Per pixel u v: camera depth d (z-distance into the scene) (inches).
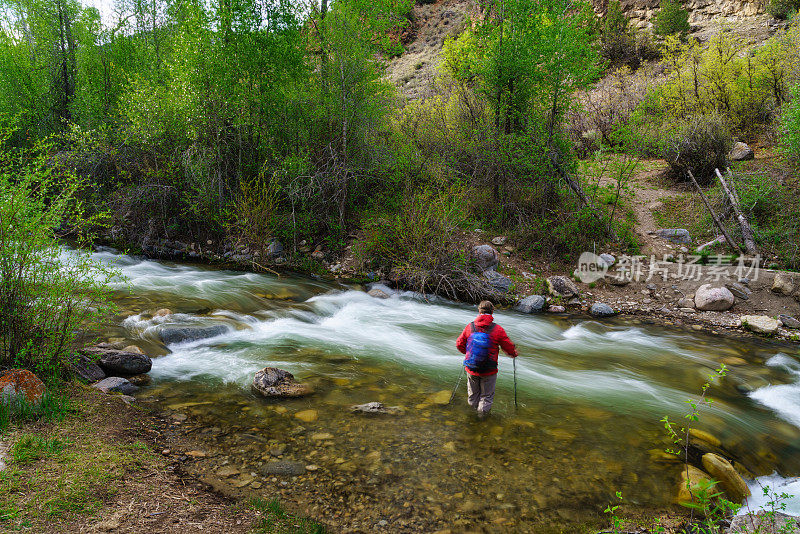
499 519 141.2
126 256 501.7
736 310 379.6
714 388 253.6
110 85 663.8
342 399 218.2
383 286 441.1
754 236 438.3
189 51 471.8
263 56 493.7
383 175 537.0
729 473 166.7
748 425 212.8
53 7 679.1
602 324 367.6
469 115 578.9
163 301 349.4
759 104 634.2
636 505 151.0
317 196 510.6
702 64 698.8
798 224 435.8
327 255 500.4
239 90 489.4
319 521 135.6
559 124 526.9
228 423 190.4
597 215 480.1
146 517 124.2
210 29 476.4
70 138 538.9
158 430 180.5
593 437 194.2
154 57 622.8
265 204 483.8
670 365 287.1
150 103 501.4
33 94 661.9
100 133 560.1
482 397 210.2
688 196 535.8
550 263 463.2
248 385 227.3
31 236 189.8
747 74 645.3
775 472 180.9
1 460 138.6
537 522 140.7
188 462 160.9
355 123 525.7
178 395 213.2
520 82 516.4
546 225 486.6
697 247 452.8
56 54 685.3
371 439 184.1
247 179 523.8
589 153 634.2
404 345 301.6
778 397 244.8
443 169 530.6
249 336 302.0
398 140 573.6
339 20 496.4
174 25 636.7
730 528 136.7
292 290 410.9
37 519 114.8
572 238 470.3
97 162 536.7
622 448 186.4
